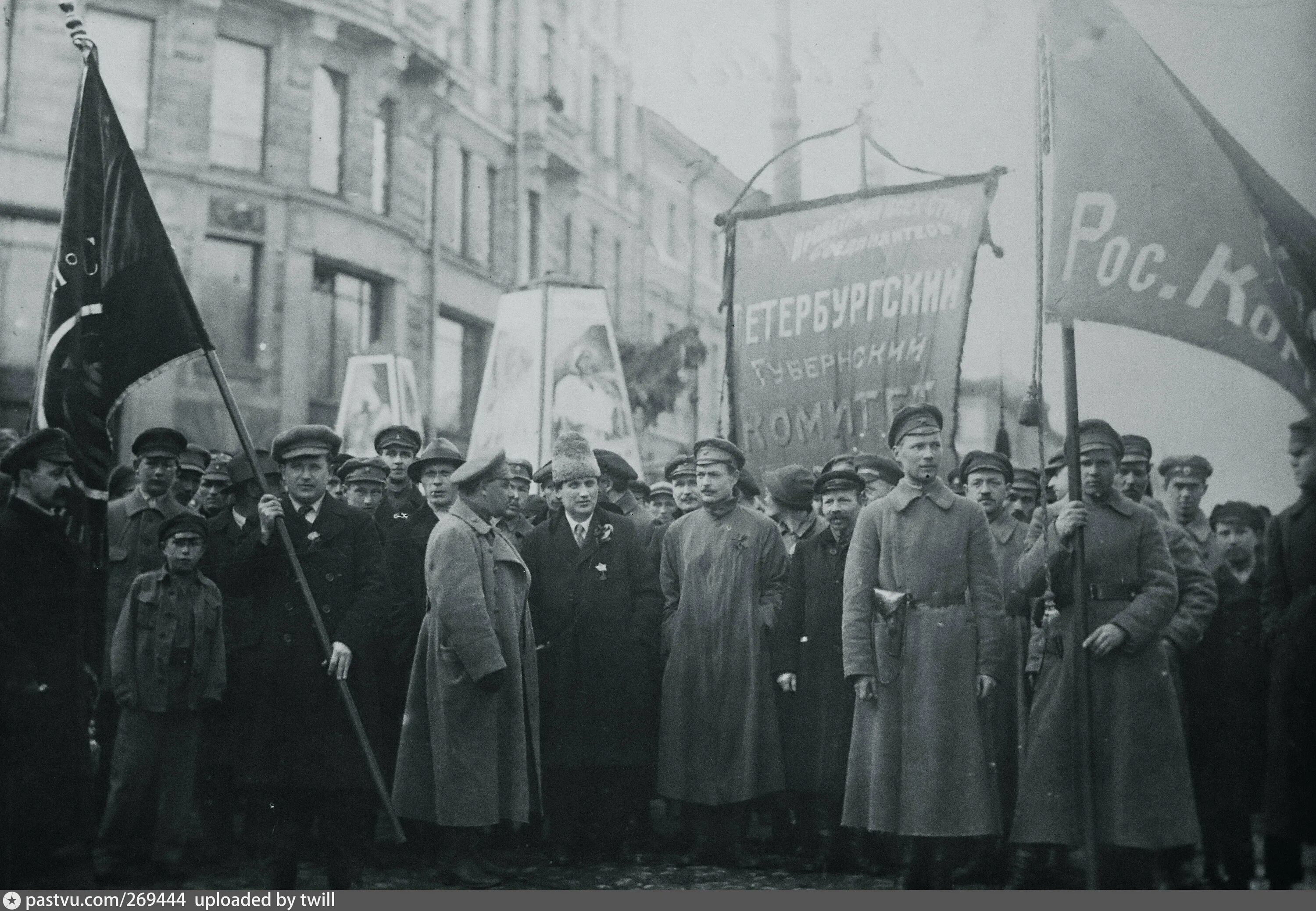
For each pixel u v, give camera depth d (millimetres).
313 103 15516
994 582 5176
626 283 15758
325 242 15359
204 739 5566
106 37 14578
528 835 6070
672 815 7227
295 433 5219
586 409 7555
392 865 5695
